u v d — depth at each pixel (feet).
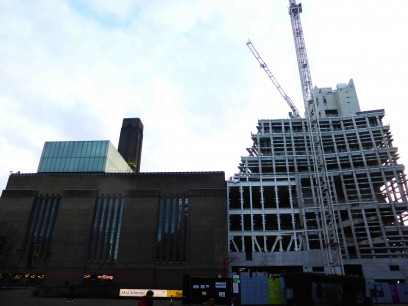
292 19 297.53
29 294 176.55
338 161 290.76
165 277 226.99
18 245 245.86
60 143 311.47
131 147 504.02
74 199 256.52
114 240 244.22
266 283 148.77
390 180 274.98
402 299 160.76
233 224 277.44
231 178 281.33
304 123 325.83
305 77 274.36
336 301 136.56
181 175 260.21
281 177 272.92
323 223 229.45
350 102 373.81
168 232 241.55
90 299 168.76
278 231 248.93
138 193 254.47
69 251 239.71
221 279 146.30
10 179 271.69
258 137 317.22
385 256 238.89
